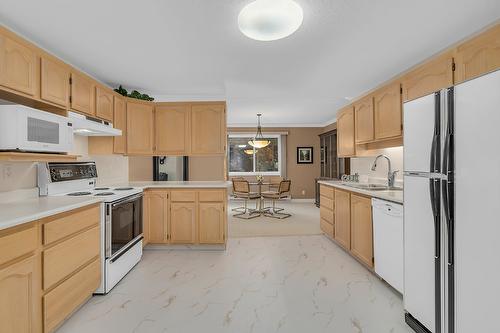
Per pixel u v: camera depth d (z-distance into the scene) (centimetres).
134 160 466
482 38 180
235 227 463
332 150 692
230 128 782
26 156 183
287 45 246
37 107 228
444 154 146
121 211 251
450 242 142
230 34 225
